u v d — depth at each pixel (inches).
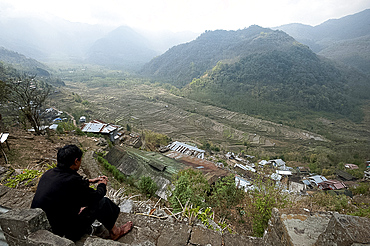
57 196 80.2
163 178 486.3
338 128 3186.5
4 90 610.5
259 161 1620.3
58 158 88.9
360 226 65.6
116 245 65.7
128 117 2918.3
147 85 5890.8
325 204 361.7
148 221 122.3
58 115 1979.6
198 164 640.4
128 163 581.9
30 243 65.1
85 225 94.2
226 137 2509.8
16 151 383.9
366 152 2119.8
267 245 104.8
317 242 77.9
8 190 117.4
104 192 100.5
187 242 108.9
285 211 103.8
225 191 353.7
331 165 1740.9
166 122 2869.1
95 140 693.3
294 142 2508.6
